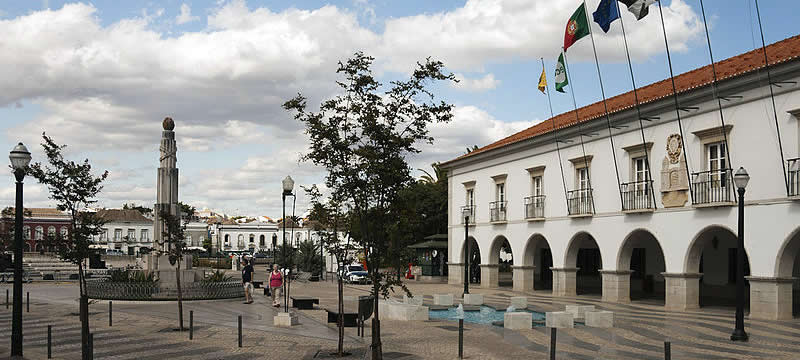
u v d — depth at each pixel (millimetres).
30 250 75312
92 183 20422
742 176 15977
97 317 20172
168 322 18953
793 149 19734
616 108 27984
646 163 25781
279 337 16031
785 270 20250
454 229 40594
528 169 33312
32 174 19422
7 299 23578
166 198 28812
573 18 27031
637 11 22703
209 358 13203
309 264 49969
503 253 62375
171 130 29406
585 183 29391
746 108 21359
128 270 28328
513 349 14578
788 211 19875
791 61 19375
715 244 28531
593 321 18531
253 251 98625
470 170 39062
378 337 12234
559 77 28891
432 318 21000
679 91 23453
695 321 19812
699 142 23109
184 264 28781
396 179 12789
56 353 13773
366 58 12844
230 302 25484
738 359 13445
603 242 27969
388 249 12898
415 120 12984
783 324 18906
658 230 24922
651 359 13430
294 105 12953
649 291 32125
